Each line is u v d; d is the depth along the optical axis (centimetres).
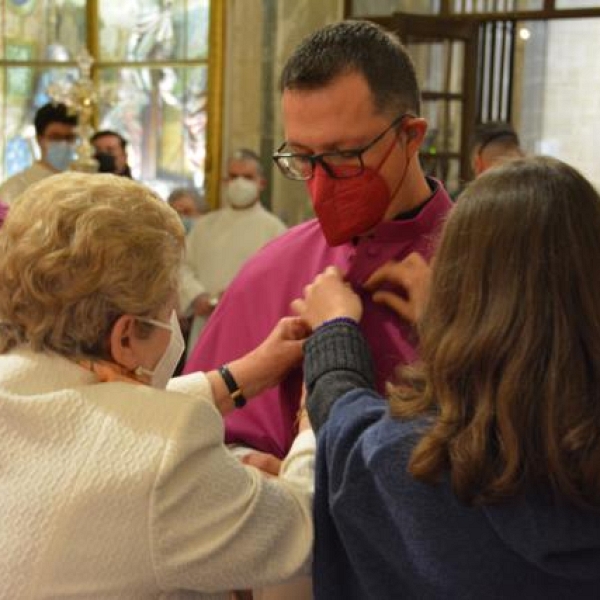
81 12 566
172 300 118
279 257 154
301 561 114
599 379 95
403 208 137
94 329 113
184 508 108
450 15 529
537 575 96
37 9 574
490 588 97
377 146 129
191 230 444
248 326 154
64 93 405
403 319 133
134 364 117
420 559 100
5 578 104
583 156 587
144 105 558
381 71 128
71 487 105
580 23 575
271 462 141
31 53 580
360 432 108
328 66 126
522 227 97
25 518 105
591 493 92
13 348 117
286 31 524
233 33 532
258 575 112
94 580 105
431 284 104
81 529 105
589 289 96
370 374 121
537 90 587
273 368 142
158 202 118
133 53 558
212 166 540
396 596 107
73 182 116
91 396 110
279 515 114
